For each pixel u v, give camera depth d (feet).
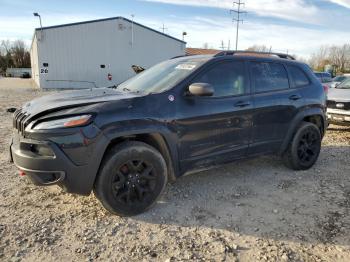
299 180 15.44
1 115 32.76
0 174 15.14
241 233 10.73
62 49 86.84
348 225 11.32
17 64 282.15
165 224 11.18
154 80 13.52
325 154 20.10
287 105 15.40
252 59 14.71
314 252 9.77
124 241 10.12
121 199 11.25
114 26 91.66
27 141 10.34
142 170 11.57
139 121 11.09
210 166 13.32
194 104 12.42
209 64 13.20
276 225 11.28
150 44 97.14
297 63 16.88
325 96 17.79
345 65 207.72
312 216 11.94
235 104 13.50
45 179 10.30
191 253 9.60
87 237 10.25
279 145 15.62
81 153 10.23
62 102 11.21
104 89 14.12
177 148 12.16
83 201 12.58
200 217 11.71
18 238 10.04
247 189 14.25
